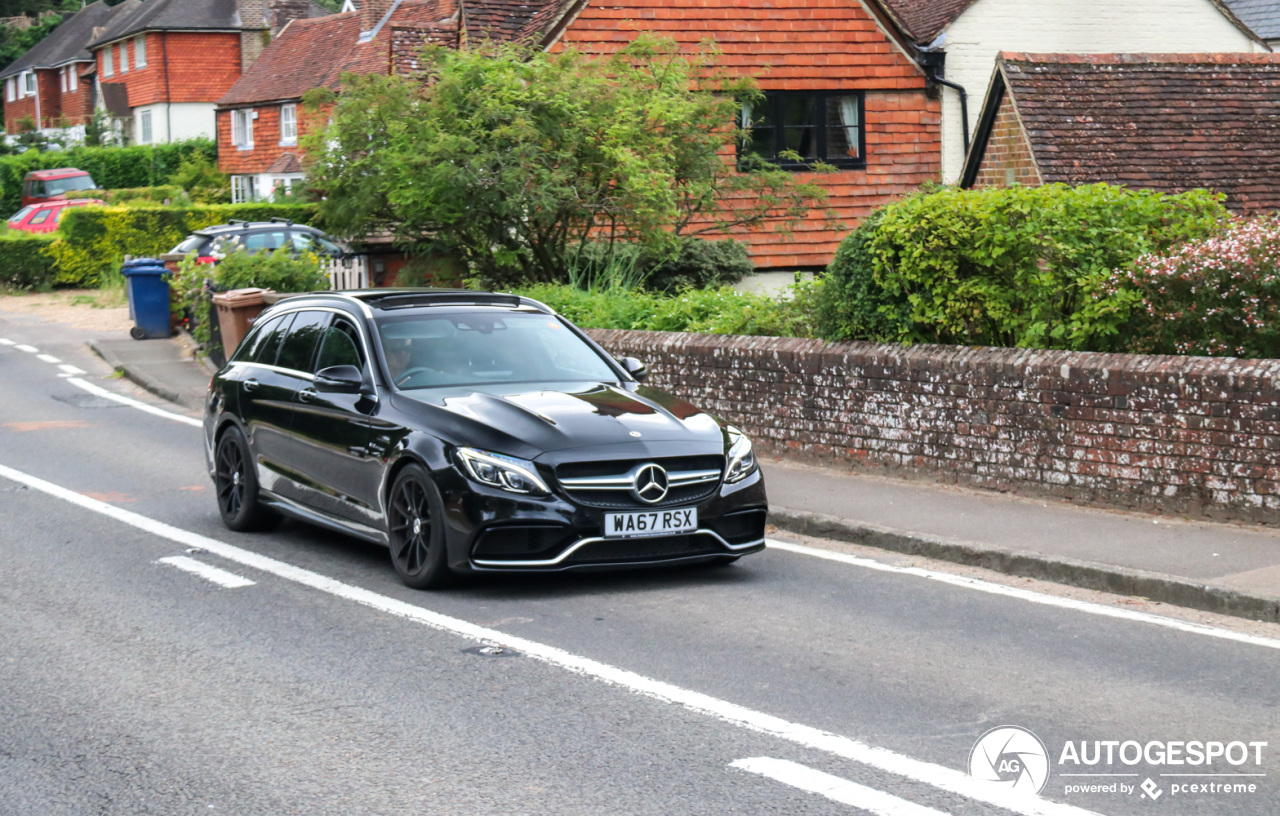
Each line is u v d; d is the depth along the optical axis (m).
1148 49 27.30
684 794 4.75
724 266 21.97
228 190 49.75
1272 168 18.83
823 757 5.11
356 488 8.38
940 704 5.75
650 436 7.83
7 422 15.80
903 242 10.93
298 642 6.82
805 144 24.55
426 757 5.15
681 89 19.17
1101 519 9.30
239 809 4.67
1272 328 9.33
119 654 6.62
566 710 5.70
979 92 26.12
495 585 8.05
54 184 50.72
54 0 92.31
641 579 8.21
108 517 10.33
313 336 9.36
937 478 10.83
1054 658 6.45
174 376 19.09
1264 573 7.65
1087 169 18.52
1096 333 10.24
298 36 51.66
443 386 8.47
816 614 7.32
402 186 17.12
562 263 18.48
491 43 18.34
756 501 8.06
